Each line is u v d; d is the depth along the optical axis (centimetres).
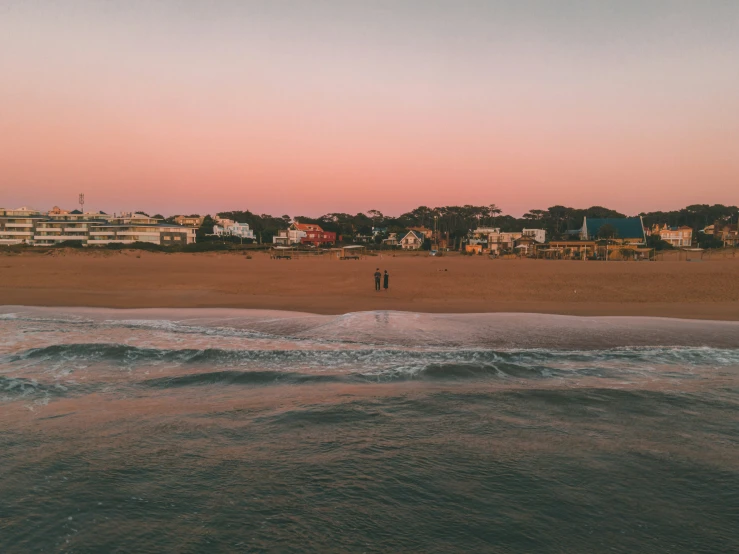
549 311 2127
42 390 994
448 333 1652
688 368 1199
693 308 2208
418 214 15988
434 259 7156
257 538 516
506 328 1739
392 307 2225
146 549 497
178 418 844
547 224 14538
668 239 11181
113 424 816
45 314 2036
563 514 559
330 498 592
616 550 497
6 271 3891
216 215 16212
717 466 671
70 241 9481
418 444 742
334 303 2342
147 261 5841
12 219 10575
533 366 1195
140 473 649
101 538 514
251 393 983
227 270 4166
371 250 10262
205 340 1518
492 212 16375
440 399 942
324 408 888
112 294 2658
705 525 538
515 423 826
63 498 588
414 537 518
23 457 693
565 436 772
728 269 3872
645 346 1474
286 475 646
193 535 521
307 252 8581
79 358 1240
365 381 1066
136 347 1332
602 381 1076
